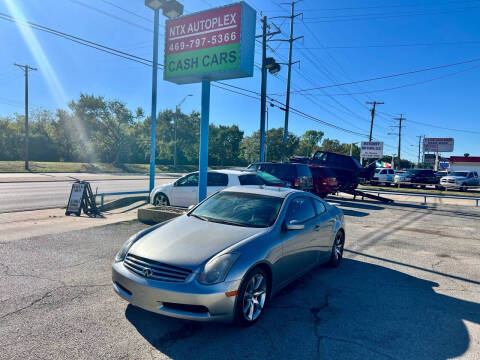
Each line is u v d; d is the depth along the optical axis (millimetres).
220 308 3104
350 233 8711
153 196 10648
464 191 26250
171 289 3072
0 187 18328
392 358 2965
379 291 4625
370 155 36969
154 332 3223
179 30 7859
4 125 53969
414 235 8617
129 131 57969
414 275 5383
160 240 3705
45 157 56469
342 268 5668
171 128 76125
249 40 7270
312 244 4773
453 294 4586
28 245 6074
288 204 4531
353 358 2943
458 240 8125
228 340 3152
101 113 50969
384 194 21391
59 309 3615
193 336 3193
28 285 4242
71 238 6660
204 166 7816
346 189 17234
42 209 10625
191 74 7684
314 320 3660
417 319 3775
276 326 3486
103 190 17609
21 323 3281
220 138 78625
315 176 15172
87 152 55594
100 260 5328
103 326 3287
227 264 3234
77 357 2748
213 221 4309
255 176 9969
